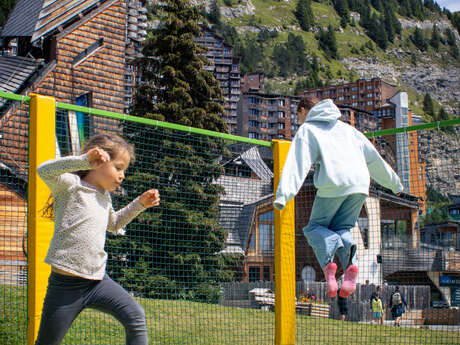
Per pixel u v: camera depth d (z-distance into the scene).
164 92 21.72
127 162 3.07
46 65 18.56
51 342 2.83
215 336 6.37
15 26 21.45
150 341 5.82
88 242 2.85
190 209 7.94
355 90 177.50
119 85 20.39
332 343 6.84
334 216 3.90
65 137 5.83
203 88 22.23
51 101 4.43
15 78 17.75
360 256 15.84
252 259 8.77
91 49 19.61
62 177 2.84
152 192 3.23
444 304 21.53
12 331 4.96
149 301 7.27
